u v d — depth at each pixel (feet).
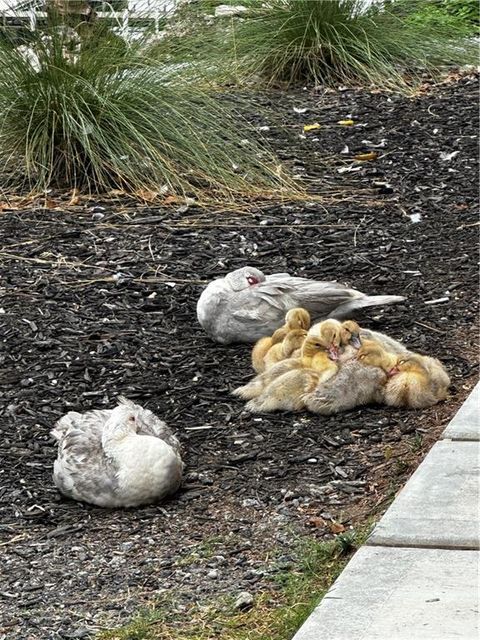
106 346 16.38
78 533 13.17
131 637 11.68
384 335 15.79
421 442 14.15
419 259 18.65
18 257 18.71
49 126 21.15
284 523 13.14
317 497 13.48
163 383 15.65
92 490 13.51
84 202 20.62
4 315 17.03
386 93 26.27
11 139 21.21
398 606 11.34
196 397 15.34
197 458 14.26
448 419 14.60
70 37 21.77
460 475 13.08
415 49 28.07
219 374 15.81
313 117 24.75
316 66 27.14
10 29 21.63
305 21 27.50
